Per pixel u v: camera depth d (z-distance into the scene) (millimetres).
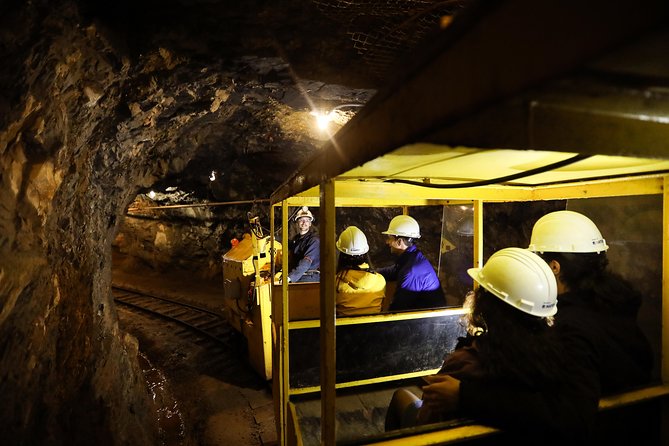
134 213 15828
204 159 11711
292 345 3316
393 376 3158
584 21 360
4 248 1927
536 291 1373
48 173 2402
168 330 8344
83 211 3500
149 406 4789
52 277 2461
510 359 1309
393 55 4395
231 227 13500
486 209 8086
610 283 1650
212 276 13836
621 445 1558
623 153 740
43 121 2373
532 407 1248
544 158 1159
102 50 3234
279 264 5723
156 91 4430
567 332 1487
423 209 9523
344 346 3035
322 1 3531
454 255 6770
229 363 6438
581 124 689
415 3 3518
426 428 1397
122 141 4746
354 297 3510
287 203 3123
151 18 3527
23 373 1981
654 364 1903
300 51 4355
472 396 1362
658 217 1922
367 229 10805
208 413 4910
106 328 4035
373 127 844
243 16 3725
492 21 460
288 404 2258
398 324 3162
